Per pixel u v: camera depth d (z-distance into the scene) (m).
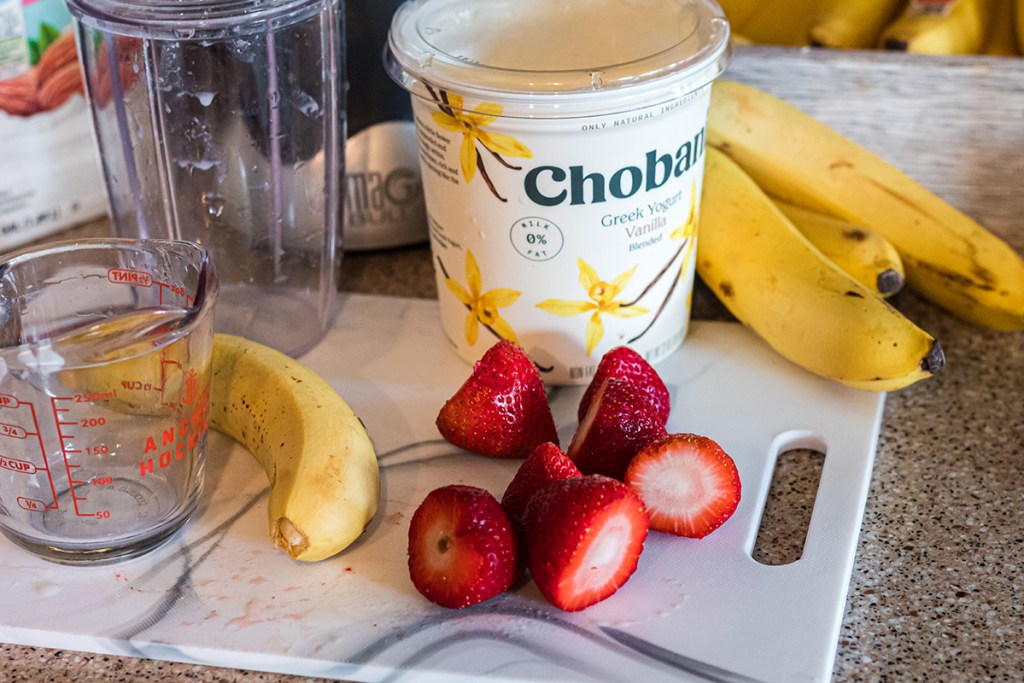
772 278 0.69
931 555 0.56
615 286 0.63
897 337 0.63
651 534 0.57
